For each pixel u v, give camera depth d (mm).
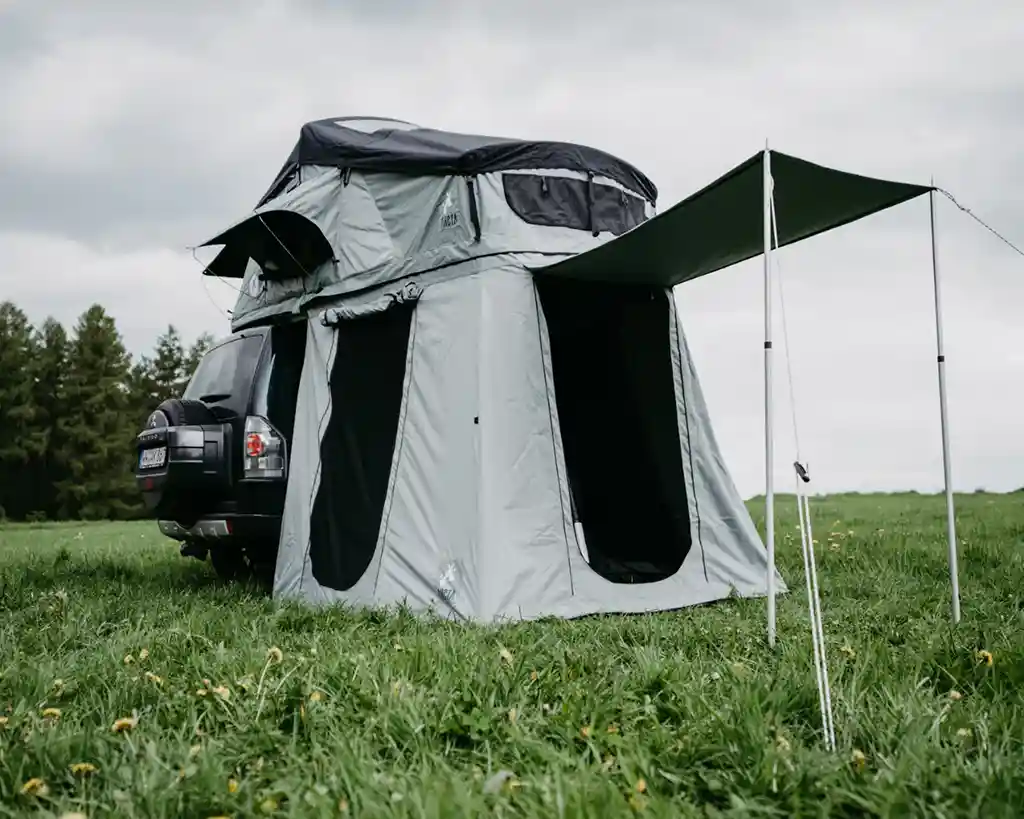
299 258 6629
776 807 2324
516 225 5551
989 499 19594
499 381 5367
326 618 5016
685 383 6254
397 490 5645
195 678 3451
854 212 4953
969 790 2332
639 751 2592
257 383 6727
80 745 2730
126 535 14492
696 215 4750
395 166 5930
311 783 2430
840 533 8828
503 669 3418
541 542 5352
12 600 5930
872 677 3338
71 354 41125
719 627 4652
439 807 2188
